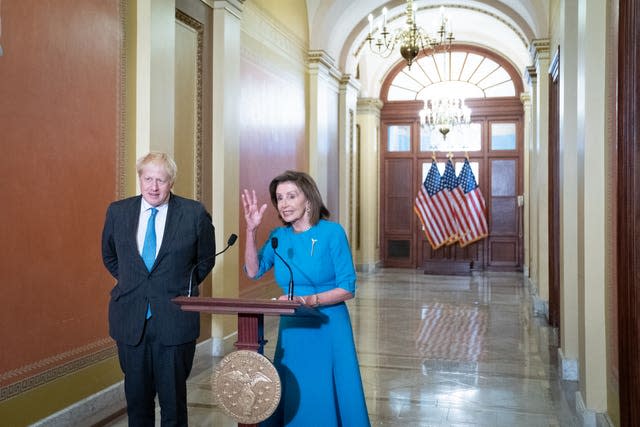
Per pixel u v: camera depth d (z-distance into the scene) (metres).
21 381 3.44
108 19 4.24
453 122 11.50
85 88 3.99
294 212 2.74
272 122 7.71
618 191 3.12
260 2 7.28
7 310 3.34
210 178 5.87
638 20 2.73
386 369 5.41
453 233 12.98
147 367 2.86
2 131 3.29
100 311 4.17
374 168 13.58
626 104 2.98
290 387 2.66
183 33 5.41
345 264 2.73
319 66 9.27
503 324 7.47
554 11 7.21
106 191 4.22
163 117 4.74
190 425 3.94
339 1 9.27
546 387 4.84
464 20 11.79
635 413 2.82
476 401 4.50
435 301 9.28
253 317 2.39
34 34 3.52
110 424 3.88
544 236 8.16
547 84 8.17
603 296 3.79
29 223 3.50
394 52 13.07
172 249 2.86
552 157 7.41
